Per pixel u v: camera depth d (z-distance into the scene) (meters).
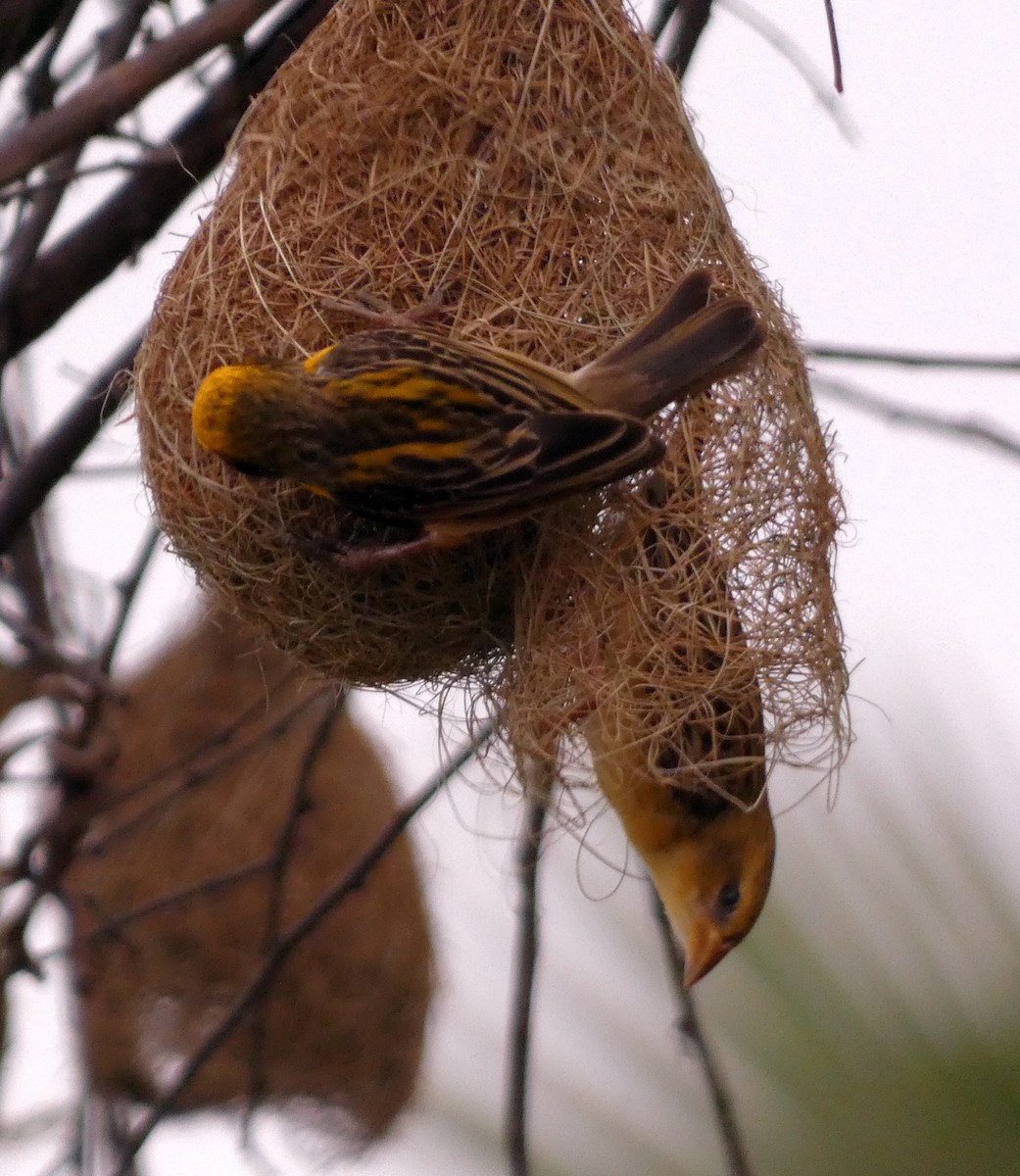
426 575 5.72
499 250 5.71
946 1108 5.60
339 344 5.70
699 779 5.72
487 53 5.72
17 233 5.80
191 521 5.73
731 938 5.67
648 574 5.71
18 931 5.87
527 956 5.73
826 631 5.73
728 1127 5.62
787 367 5.74
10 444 5.89
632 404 5.69
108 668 5.86
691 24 5.80
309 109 5.73
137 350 5.79
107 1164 5.96
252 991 5.84
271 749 5.99
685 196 5.73
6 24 5.77
